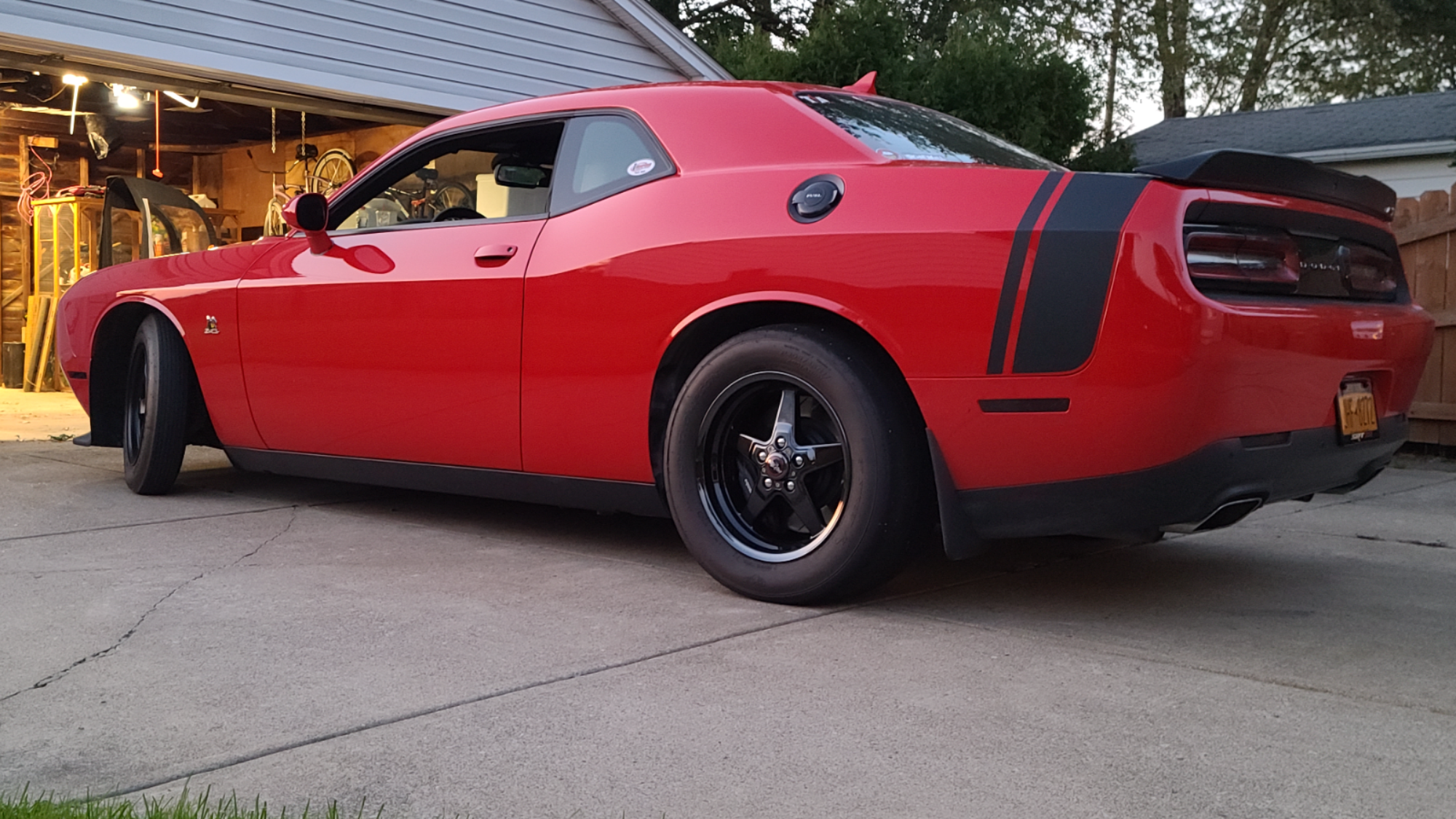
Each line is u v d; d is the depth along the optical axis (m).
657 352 2.88
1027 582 3.07
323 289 3.67
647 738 1.87
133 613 2.64
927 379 2.48
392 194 3.87
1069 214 2.36
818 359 2.61
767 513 2.84
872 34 11.60
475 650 2.36
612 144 3.16
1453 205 6.29
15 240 11.50
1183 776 1.72
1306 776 1.72
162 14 6.92
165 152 12.56
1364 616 2.72
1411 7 28.39
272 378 3.88
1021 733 1.90
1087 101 11.98
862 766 1.76
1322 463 2.57
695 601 2.79
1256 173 2.41
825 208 2.63
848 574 2.63
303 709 2.01
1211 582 3.09
